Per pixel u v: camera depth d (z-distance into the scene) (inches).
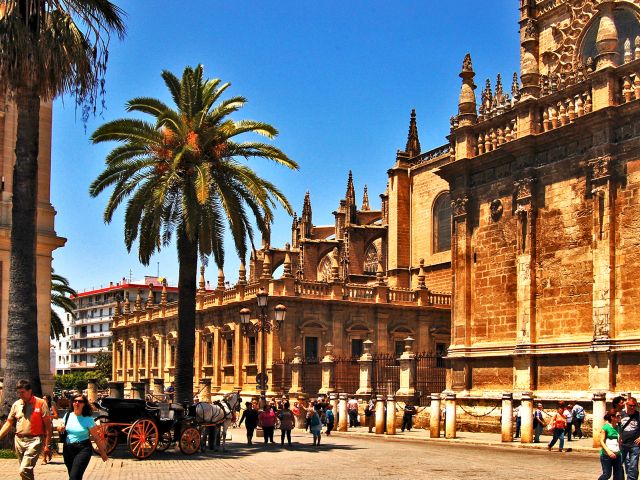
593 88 1331.2
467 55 1657.2
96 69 969.5
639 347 1208.2
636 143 1261.1
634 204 1256.8
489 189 1571.1
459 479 786.8
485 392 1523.1
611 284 1270.9
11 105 1322.6
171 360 3154.5
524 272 1445.6
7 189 1323.8
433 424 1373.0
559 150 1411.2
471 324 1589.6
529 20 1855.3
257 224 1348.4
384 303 2438.5
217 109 1316.4
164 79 1341.0
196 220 1221.1
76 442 560.7
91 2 954.1
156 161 1268.5
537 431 1227.9
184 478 778.8
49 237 1325.0
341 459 1005.8
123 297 6176.2
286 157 1330.0
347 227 2859.3
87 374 4510.3
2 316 1284.4
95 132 1232.2
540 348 1405.0
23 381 587.2
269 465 922.1
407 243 2751.0
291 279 2337.6
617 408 647.1
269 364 2281.0
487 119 1578.5
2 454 876.0
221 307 2600.9
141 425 967.6
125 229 1256.2
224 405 1165.1
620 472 634.8
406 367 1745.8
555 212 1411.2
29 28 905.5
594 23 1713.8
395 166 2787.9
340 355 2361.0
